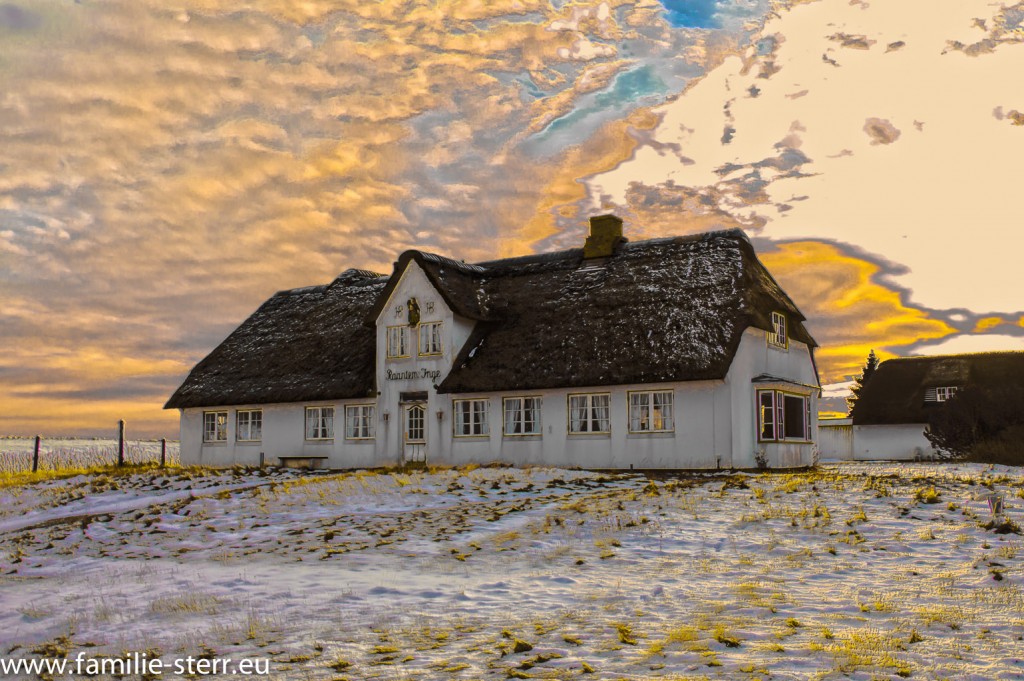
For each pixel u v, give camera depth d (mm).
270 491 26906
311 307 45125
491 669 9797
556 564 15492
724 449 30141
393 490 25375
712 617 11492
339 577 15125
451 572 15188
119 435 46312
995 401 41656
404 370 37250
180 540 20531
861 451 62438
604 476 27406
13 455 52000
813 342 38031
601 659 9969
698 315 31844
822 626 10930
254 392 41000
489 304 37719
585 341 33344
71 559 19312
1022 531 16016
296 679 9844
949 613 11273
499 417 34500
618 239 38250
